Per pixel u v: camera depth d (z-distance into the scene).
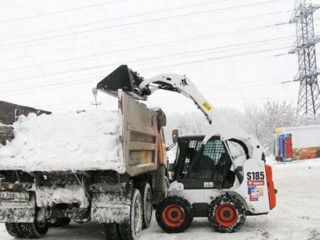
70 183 5.98
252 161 7.23
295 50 34.91
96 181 5.92
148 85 8.01
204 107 7.56
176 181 7.42
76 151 5.93
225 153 7.45
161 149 8.11
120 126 5.63
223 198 7.02
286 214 8.82
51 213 6.30
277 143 31.03
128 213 5.85
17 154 6.12
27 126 6.64
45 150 6.08
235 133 7.38
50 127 6.48
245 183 7.20
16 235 6.80
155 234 6.90
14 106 6.77
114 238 6.13
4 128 6.34
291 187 14.40
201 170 7.41
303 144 29.81
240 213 6.95
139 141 6.63
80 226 8.01
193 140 7.71
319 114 35.38
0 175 6.23
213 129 7.46
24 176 6.17
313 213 8.92
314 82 35.28
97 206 5.89
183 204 7.01
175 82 7.68
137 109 6.49
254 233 6.90
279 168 23.77
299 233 6.89
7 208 6.19
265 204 7.14
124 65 7.62
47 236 7.05
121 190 5.84
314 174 19.14
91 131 6.22
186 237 6.67
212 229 7.29
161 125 8.04
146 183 7.32
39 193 6.03
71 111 6.77
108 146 5.90
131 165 6.04
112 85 7.54
